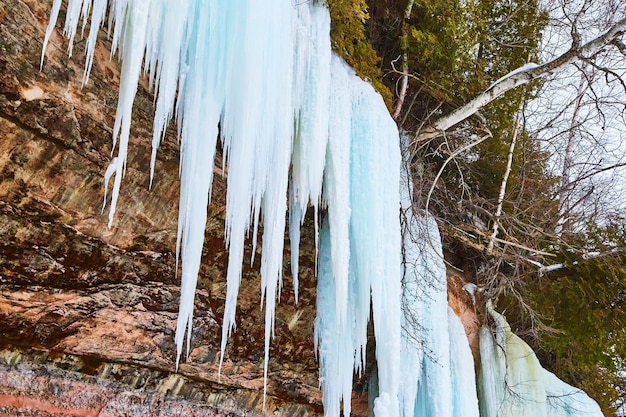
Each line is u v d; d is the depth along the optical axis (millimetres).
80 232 4250
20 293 4109
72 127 3879
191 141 3979
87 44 3545
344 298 5145
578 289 8609
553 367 10375
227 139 4121
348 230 5414
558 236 8688
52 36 3639
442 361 6660
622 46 6750
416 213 6832
